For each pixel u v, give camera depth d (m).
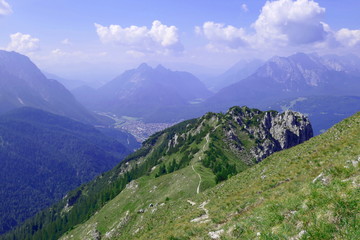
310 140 52.19
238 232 19.20
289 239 14.44
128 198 123.06
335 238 12.66
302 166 33.62
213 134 187.50
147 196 111.25
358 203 14.05
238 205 29.44
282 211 18.09
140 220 72.06
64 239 142.25
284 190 26.34
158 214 58.47
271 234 15.62
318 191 17.44
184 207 51.44
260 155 176.00
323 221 13.98
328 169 23.03
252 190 34.62
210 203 41.19
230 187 48.28
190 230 25.97
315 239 13.20
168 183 112.94
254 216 20.19
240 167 143.88
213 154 148.62
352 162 22.30
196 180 100.81
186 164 156.50
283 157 49.44
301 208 16.67
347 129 42.62
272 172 41.25
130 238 56.91
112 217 116.00
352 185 16.28
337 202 14.73
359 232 12.05
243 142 188.50
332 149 33.91
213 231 22.75
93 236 107.88
